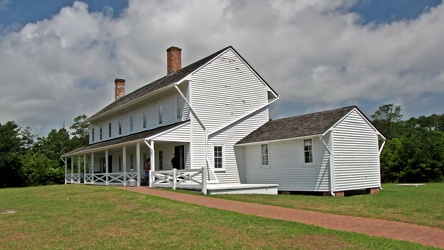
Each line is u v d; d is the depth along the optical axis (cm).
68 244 952
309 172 2167
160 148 2798
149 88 3206
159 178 2292
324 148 2098
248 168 2595
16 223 1235
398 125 7844
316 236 964
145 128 3025
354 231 1041
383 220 1205
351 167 2148
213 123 2547
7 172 4656
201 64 2566
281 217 1241
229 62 2675
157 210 1355
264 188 2169
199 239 957
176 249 884
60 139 7312
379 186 2284
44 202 1712
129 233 1038
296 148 2248
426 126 9562
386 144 4622
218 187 2019
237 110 2666
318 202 1656
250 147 2589
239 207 1448
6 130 4797
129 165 3331
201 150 2478
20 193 2311
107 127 3794
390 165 4312
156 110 2878
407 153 4238
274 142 2391
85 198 1764
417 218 1239
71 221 1225
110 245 927
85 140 7688
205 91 2539
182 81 2464
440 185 3200
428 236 995
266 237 962
